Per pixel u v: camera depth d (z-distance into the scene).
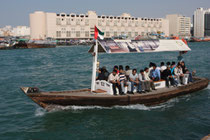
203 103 13.84
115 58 49.78
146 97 12.72
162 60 43.72
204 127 10.41
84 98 11.98
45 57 53.88
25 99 15.80
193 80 17.09
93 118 11.41
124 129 10.30
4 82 22.02
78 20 150.00
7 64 38.84
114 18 164.00
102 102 12.13
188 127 10.44
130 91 13.03
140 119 11.33
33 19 149.88
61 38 147.12
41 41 110.62
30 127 10.78
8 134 10.09
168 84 14.75
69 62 41.91
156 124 10.80
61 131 10.23
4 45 90.88
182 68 16.02
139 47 13.48
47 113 12.20
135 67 32.62
